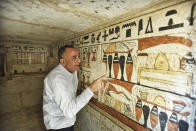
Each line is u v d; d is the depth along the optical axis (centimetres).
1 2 63
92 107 129
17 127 180
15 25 112
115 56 94
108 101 105
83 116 150
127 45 83
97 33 115
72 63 105
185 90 54
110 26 98
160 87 64
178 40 55
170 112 60
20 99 230
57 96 83
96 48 118
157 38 64
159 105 64
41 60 249
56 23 106
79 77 154
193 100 51
